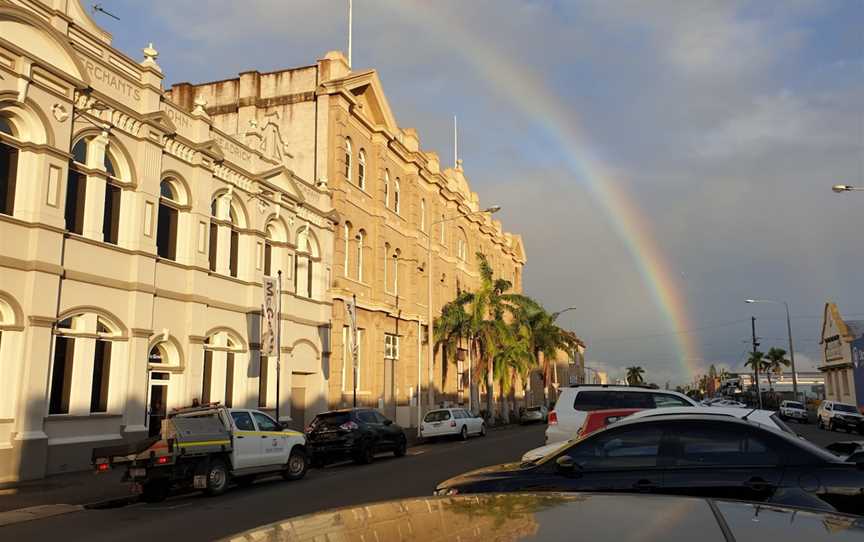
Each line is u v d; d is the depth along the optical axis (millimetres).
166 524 11109
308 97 33438
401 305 39188
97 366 18844
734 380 127062
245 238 25438
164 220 21797
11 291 16219
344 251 32906
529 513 2432
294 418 29266
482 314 42562
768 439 7148
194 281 22172
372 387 34688
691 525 2219
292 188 28281
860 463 6934
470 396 46281
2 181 16484
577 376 115000
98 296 18641
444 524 2344
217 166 23859
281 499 13547
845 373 58438
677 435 7340
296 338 28359
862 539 2078
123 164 19953
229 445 14977
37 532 10672
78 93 18281
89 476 16859
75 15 18859
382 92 36438
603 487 7141
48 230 17000
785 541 2047
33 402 16469
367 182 36000
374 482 15719
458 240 51312
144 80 20734
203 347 22656
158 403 21016
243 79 34188
